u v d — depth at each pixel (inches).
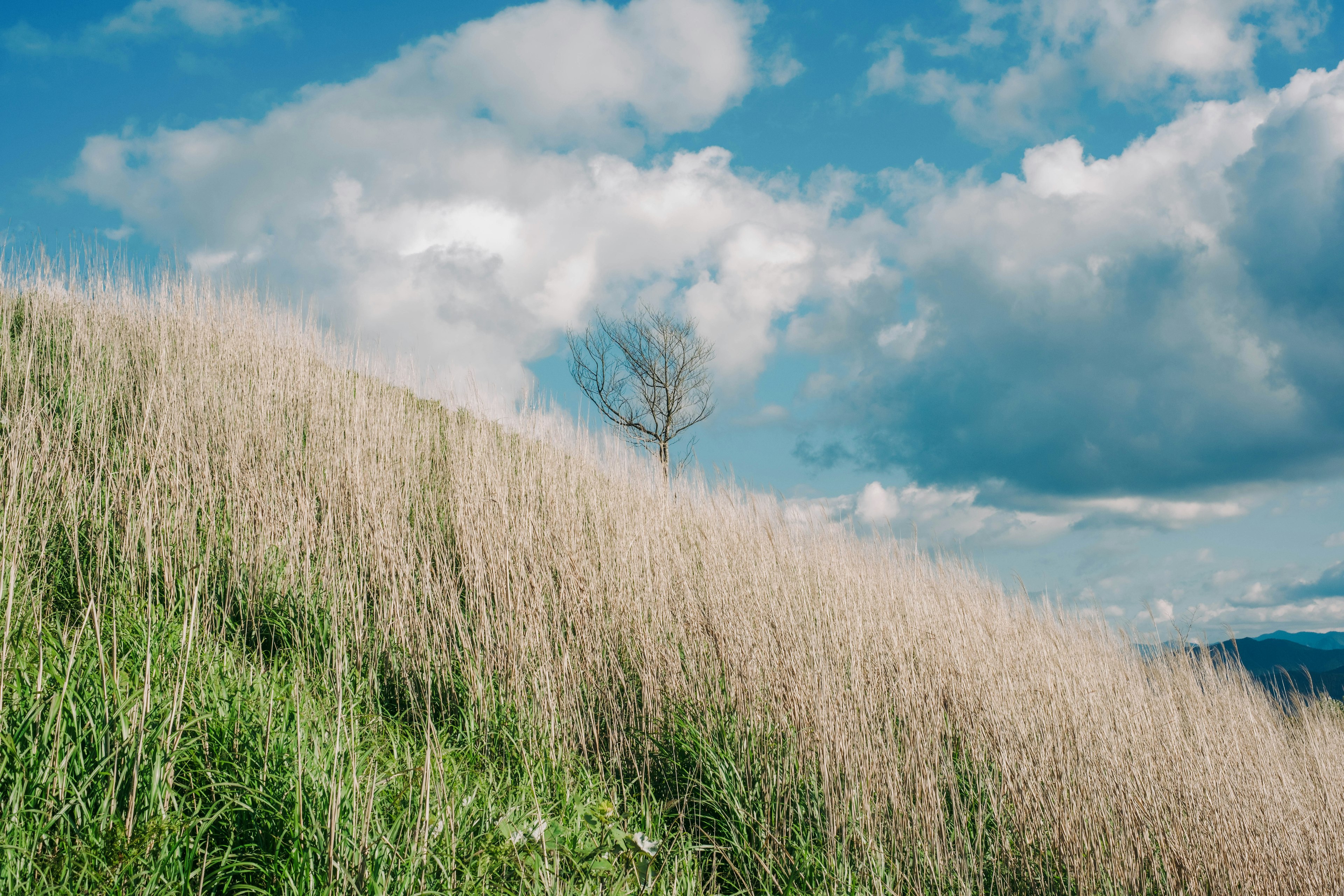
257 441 245.4
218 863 92.3
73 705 97.6
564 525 214.8
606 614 198.5
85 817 86.5
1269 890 174.6
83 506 180.5
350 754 112.8
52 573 159.8
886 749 156.6
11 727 96.2
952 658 192.5
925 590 248.2
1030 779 159.9
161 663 119.4
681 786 155.7
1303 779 257.8
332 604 173.6
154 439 216.5
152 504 173.9
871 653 188.7
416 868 94.3
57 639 127.3
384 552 189.2
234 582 178.4
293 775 105.0
